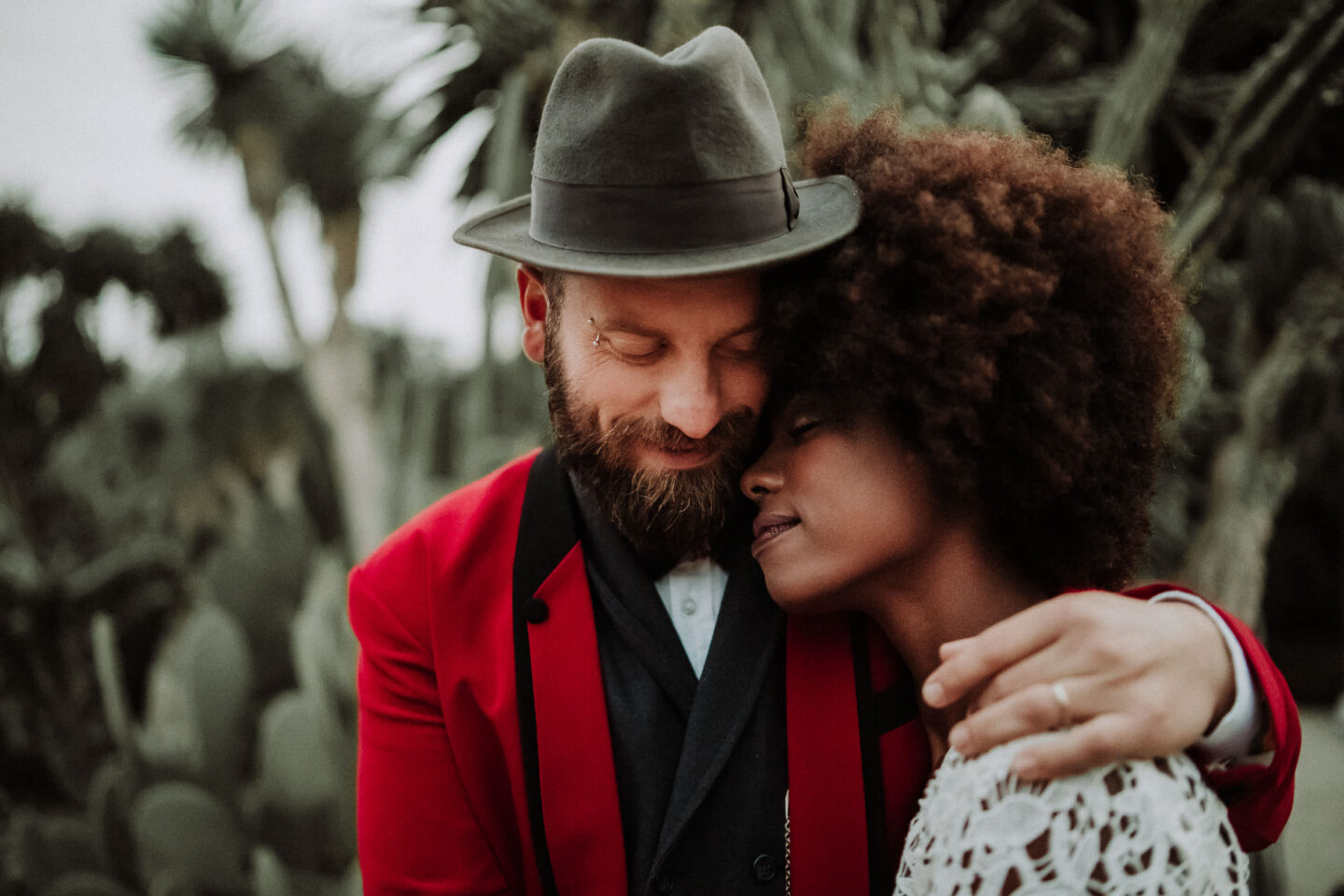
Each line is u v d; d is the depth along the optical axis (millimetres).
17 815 5043
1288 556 9461
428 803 1130
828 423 931
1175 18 4043
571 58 918
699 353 896
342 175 5418
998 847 764
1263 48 5355
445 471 6586
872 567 917
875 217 911
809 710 1057
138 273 8305
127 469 8227
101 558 7406
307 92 5566
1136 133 4062
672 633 1071
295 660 5895
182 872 4359
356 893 4086
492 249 936
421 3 5203
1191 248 3555
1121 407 961
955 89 4422
